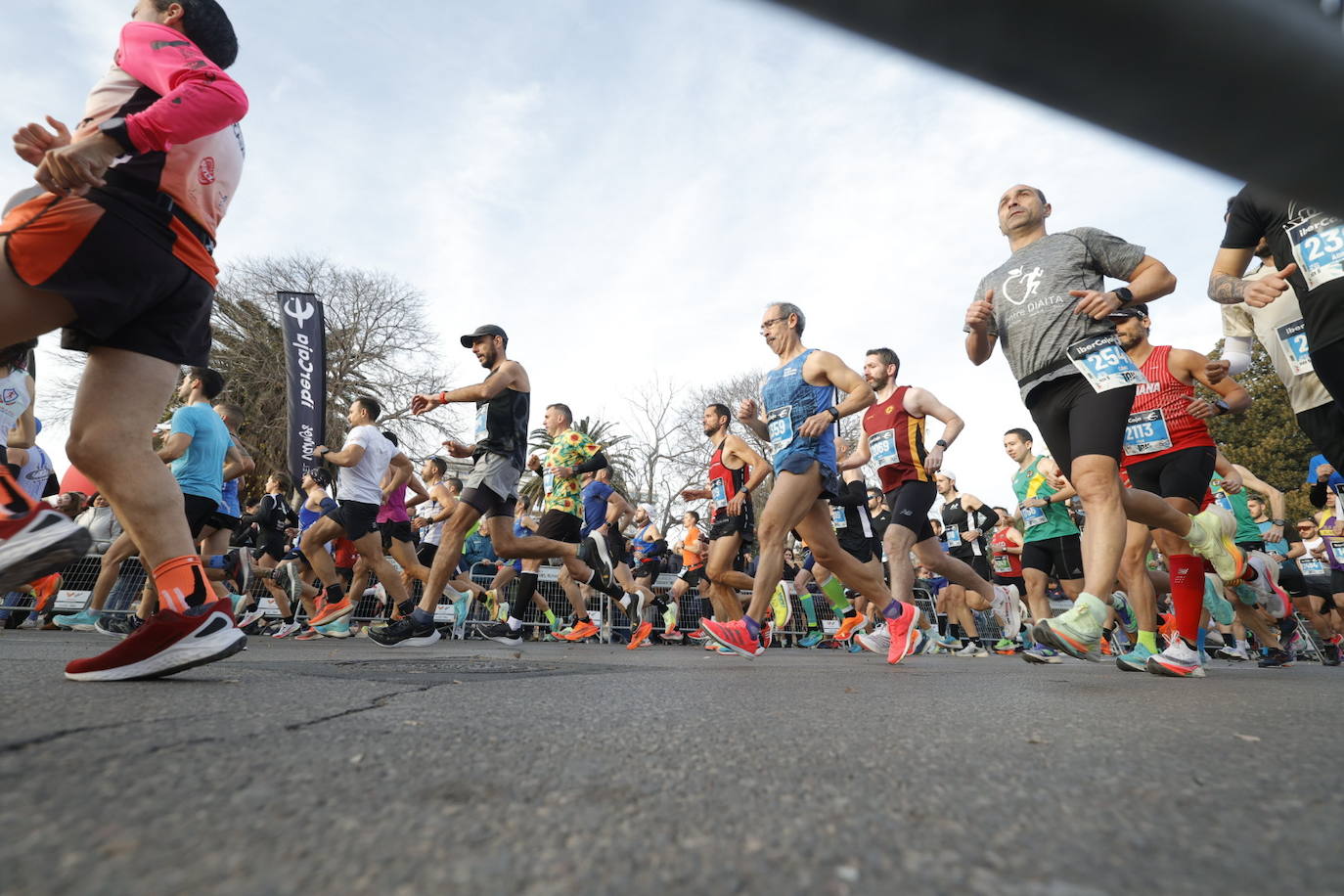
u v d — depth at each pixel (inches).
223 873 26.4
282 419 1045.2
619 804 37.0
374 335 1121.4
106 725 51.8
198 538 238.5
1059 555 291.9
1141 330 187.0
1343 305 110.9
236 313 1082.1
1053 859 30.0
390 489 320.8
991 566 373.4
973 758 50.2
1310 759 50.4
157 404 88.6
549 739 54.2
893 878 27.8
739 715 70.5
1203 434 179.5
